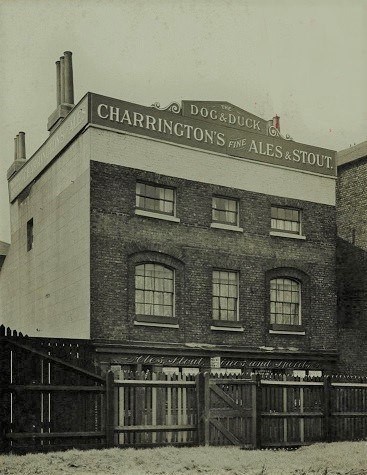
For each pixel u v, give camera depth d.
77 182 17.98
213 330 18.78
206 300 18.78
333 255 21.56
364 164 22.97
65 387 11.56
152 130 18.41
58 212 19.19
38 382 11.64
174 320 18.08
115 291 17.20
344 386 14.34
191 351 18.12
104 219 17.28
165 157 18.56
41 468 10.09
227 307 19.33
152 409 12.28
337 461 11.55
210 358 18.53
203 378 12.71
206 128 19.45
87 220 17.17
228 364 18.92
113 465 10.45
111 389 11.86
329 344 20.92
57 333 18.59
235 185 19.84
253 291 19.73
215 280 19.25
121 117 17.89
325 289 21.19
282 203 20.75
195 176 19.08
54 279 19.14
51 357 11.71
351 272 22.89
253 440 12.91
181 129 18.95
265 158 20.55
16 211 23.11
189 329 18.38
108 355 16.80
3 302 23.91
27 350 11.58
